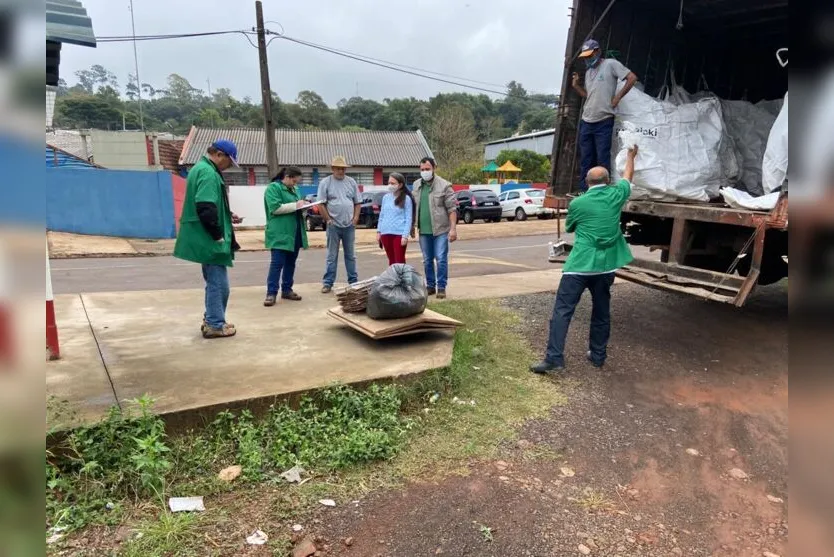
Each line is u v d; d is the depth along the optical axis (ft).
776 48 23.44
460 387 14.32
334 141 133.39
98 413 10.50
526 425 12.70
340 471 10.46
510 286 27.27
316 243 54.29
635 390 15.06
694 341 19.31
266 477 10.06
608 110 18.29
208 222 14.67
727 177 19.60
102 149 100.63
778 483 10.84
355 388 12.80
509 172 138.62
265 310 19.89
